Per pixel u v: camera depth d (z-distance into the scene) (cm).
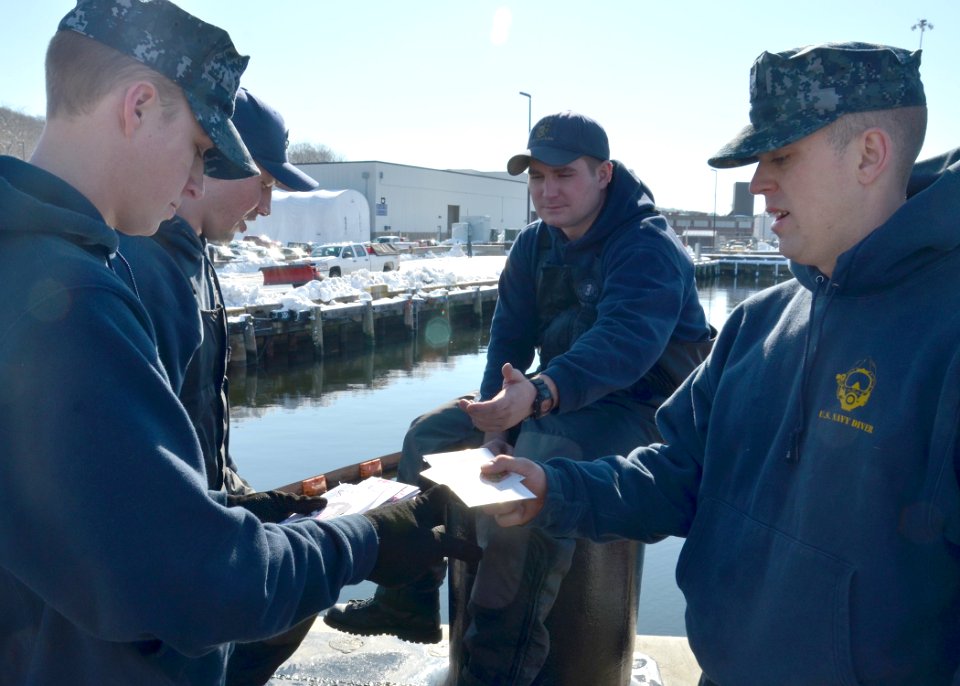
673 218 7525
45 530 115
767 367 175
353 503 206
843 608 147
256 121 241
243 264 2912
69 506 114
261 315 1814
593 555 259
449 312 2414
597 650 266
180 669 139
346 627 278
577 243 296
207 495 125
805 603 152
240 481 262
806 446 159
